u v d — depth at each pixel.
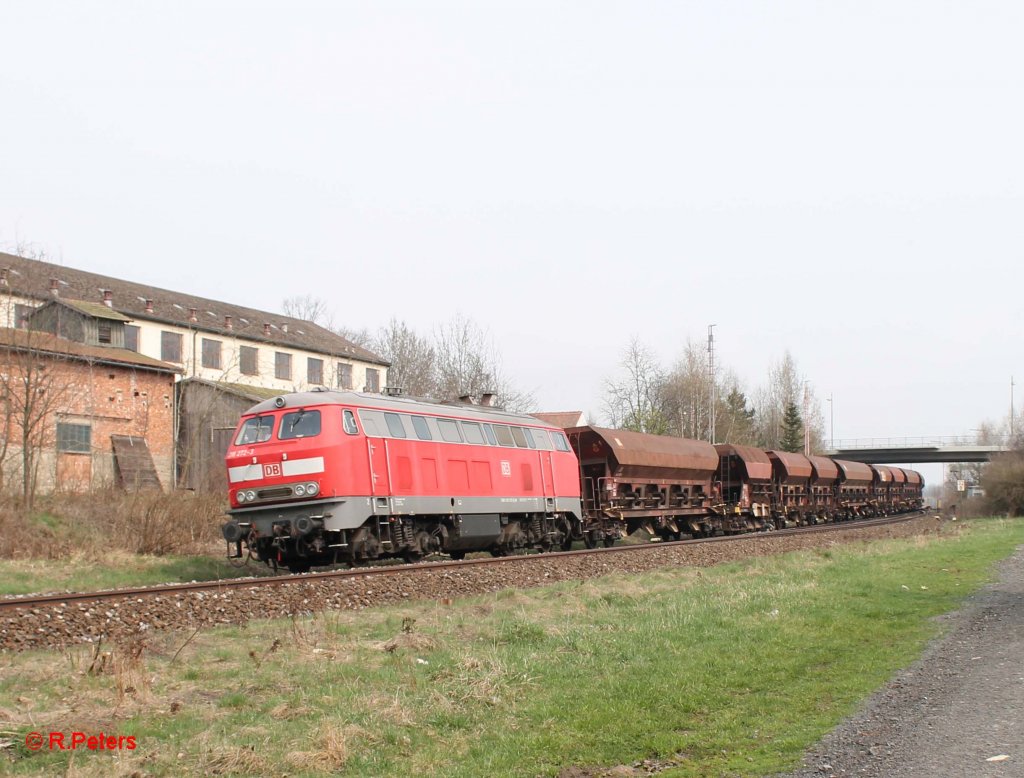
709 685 10.57
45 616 13.56
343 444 20.88
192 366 52.12
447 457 24.14
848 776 7.45
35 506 27.94
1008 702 9.43
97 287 50.38
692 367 84.25
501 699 10.04
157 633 13.77
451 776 7.75
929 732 8.52
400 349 76.25
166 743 8.40
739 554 29.69
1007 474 63.34
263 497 20.89
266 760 7.91
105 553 24.62
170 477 43.25
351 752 8.25
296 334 61.72
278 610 15.86
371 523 21.94
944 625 14.33
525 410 68.62
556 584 20.91
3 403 33.56
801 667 11.45
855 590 18.08
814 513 53.72
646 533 43.19
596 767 8.02
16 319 39.81
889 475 67.94
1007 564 23.58
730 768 7.82
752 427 106.38
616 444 33.62
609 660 11.93
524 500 27.28
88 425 38.97
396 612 16.23
